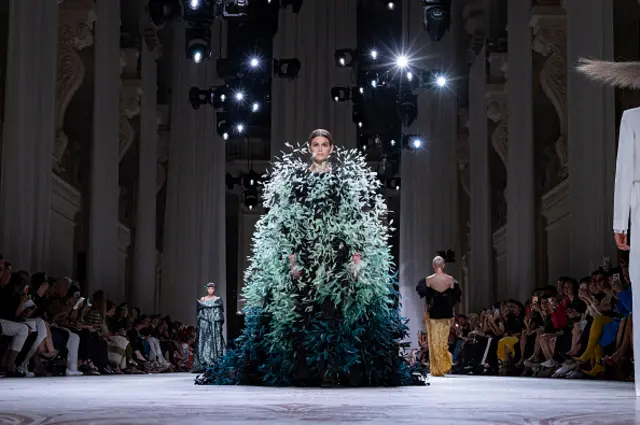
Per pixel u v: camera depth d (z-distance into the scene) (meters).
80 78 23.59
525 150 23.12
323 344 8.19
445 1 20.53
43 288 14.28
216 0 23.12
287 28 31.42
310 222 8.29
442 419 3.90
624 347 12.00
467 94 32.19
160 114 33.44
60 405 5.02
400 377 8.72
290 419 3.87
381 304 8.49
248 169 41.28
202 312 21.08
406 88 27.34
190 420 3.79
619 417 4.04
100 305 18.17
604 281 13.35
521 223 23.23
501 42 28.66
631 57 20.23
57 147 23.78
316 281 8.19
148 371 20.75
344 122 31.12
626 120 6.24
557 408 4.81
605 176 15.95
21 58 17.05
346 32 31.52
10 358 13.11
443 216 30.73
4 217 16.48
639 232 6.13
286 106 31.25
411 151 31.05
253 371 8.77
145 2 28.95
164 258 31.45
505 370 18.59
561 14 22.89
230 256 41.88
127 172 32.88
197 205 31.69
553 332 16.09
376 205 8.54
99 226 22.75
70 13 22.69
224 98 28.72
